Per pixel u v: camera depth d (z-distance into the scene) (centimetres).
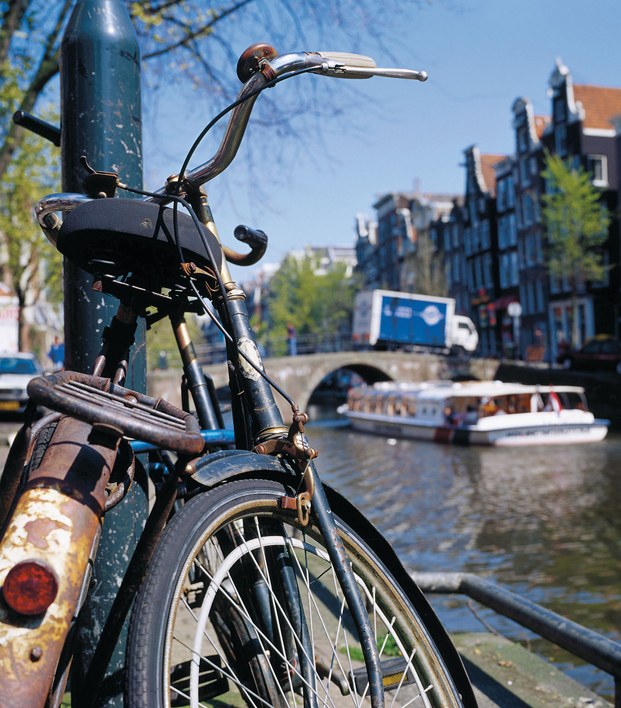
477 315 4706
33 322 3647
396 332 3741
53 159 2303
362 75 139
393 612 132
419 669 133
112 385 132
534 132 4106
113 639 129
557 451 2045
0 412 1570
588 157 3725
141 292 142
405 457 2075
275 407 138
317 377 3447
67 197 142
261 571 123
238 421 145
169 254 133
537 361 3647
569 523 1159
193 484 123
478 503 1355
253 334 140
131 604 125
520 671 279
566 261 3372
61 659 106
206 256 136
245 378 138
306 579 130
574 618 739
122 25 200
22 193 2292
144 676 98
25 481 116
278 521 130
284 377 3397
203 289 143
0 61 759
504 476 1655
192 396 161
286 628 131
